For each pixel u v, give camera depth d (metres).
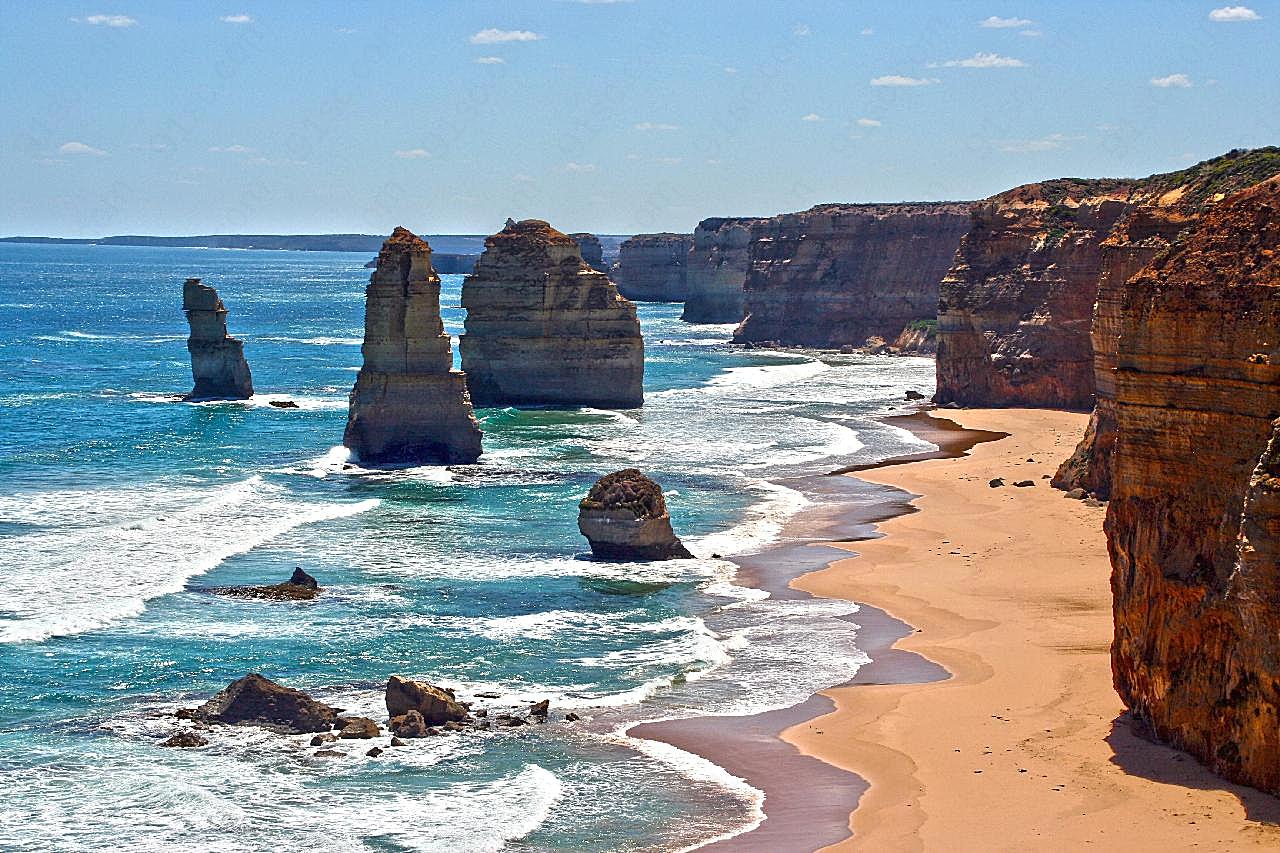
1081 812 29.83
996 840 28.94
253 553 56.84
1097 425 70.12
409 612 48.44
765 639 45.69
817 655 43.78
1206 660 31.72
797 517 66.25
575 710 38.88
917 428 99.50
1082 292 107.25
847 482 76.31
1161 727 33.25
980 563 55.41
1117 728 34.56
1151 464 32.94
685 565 55.97
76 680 40.56
